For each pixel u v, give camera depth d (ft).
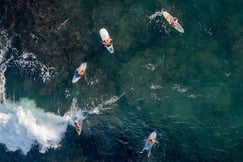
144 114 105.50
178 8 105.29
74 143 105.19
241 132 103.04
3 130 105.19
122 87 105.40
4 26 105.60
